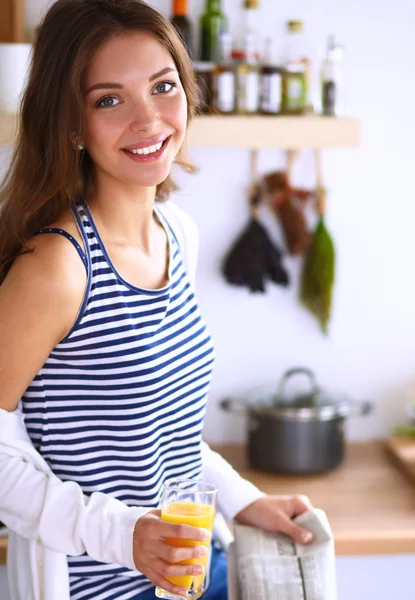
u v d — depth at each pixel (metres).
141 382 1.31
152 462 1.36
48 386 1.29
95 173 1.33
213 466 1.56
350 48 2.45
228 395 2.61
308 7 2.41
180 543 1.18
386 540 2.05
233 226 2.52
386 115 2.50
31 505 1.26
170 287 1.38
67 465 1.33
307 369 2.47
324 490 2.30
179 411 1.40
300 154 2.50
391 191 2.54
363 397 2.63
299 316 2.58
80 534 1.24
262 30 2.41
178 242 1.52
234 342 2.58
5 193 1.32
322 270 2.49
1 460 1.26
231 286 2.55
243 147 2.25
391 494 2.27
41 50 1.25
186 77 1.36
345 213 2.54
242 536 1.43
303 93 2.28
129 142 1.26
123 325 1.29
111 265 1.30
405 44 2.46
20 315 1.21
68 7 1.23
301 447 2.36
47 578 1.31
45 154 1.28
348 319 2.60
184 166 1.58
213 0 2.29
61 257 1.23
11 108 2.10
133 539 1.21
